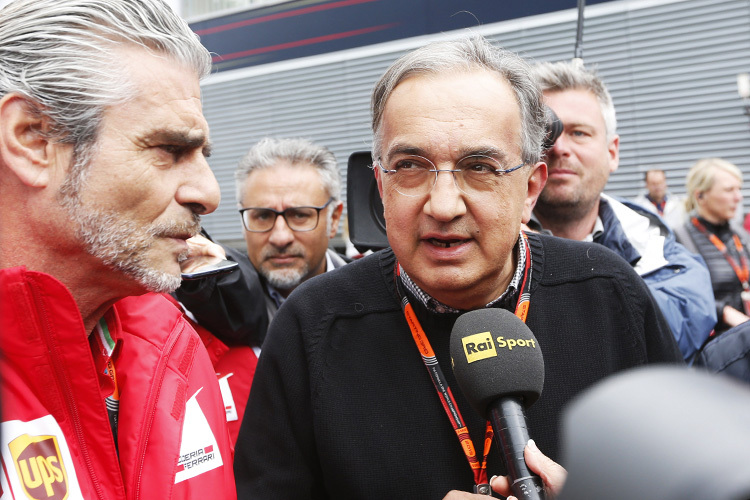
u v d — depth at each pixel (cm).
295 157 269
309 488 144
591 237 247
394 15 648
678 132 607
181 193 113
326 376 141
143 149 108
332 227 288
